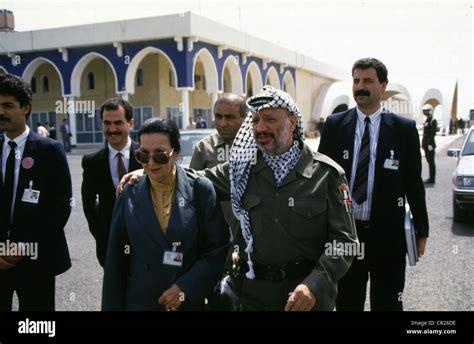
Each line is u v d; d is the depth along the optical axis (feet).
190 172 8.11
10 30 97.50
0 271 9.59
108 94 91.81
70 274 16.67
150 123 7.41
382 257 9.86
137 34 74.95
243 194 7.93
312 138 110.42
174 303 7.20
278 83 108.88
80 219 26.78
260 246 7.72
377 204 9.81
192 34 72.08
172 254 7.39
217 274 7.54
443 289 14.42
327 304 7.26
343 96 130.72
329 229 7.64
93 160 11.52
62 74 82.64
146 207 7.52
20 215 9.60
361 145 10.13
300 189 7.60
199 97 101.09
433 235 21.38
